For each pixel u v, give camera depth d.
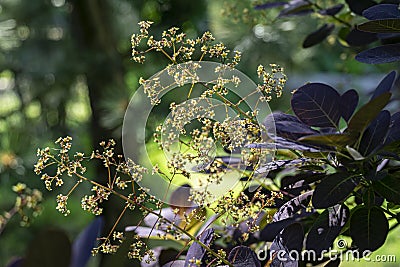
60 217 3.70
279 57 3.50
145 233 1.42
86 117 3.94
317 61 3.60
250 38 3.41
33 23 3.68
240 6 2.14
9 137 3.84
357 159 1.29
